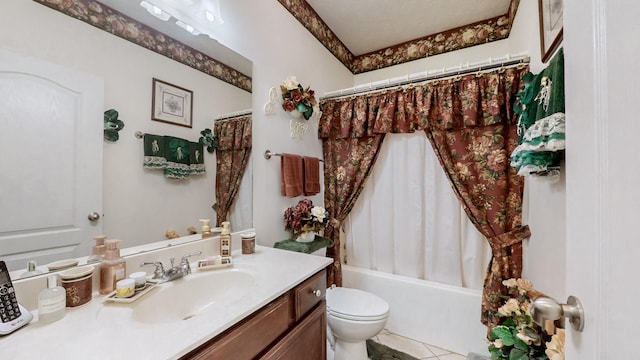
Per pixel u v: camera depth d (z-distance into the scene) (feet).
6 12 2.41
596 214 1.34
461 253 6.06
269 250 4.73
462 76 5.61
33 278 2.54
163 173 3.77
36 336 2.10
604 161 1.30
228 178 4.78
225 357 2.36
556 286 3.54
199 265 3.75
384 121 6.25
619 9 1.22
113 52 3.21
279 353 2.99
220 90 4.62
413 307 6.26
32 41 2.56
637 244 1.10
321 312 3.89
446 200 6.13
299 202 6.01
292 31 6.40
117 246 3.10
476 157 5.55
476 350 5.60
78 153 2.90
